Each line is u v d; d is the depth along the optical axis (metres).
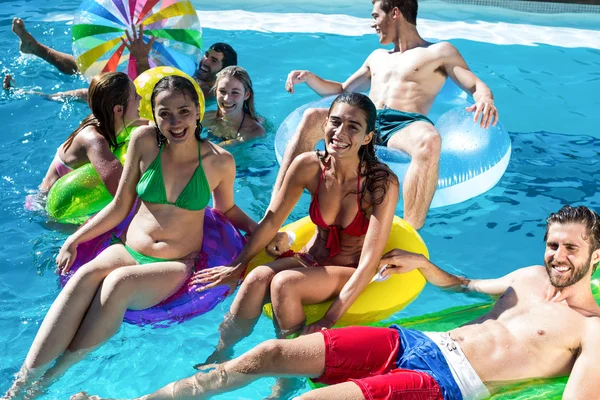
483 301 3.59
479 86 4.83
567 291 3.07
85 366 3.10
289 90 5.27
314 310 3.40
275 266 3.42
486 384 2.93
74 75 6.41
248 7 8.57
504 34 7.79
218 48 5.90
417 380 2.82
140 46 5.57
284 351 2.91
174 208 3.50
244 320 3.31
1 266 3.81
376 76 5.27
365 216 3.48
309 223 3.96
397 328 3.10
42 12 8.16
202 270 3.52
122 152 4.34
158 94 3.36
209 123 5.36
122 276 3.15
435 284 3.70
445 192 4.52
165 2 5.59
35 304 3.53
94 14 5.50
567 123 5.78
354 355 2.96
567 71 6.83
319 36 7.59
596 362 2.82
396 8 5.13
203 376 2.92
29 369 3.01
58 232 4.12
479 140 4.67
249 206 4.50
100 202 4.12
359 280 3.35
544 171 5.01
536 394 2.86
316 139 4.46
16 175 4.70
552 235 3.04
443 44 5.09
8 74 5.96
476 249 4.17
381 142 4.73
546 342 2.98
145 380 3.06
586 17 8.38
